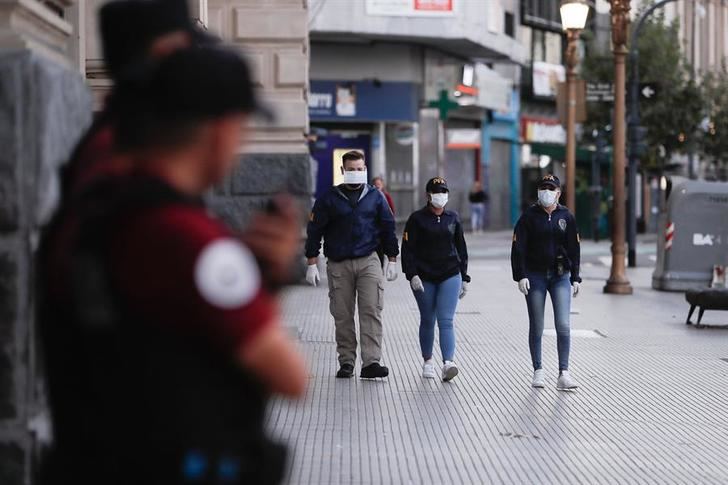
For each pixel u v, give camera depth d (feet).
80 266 18.33
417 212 83.66
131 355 18.30
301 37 144.15
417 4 272.51
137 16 20.56
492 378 84.28
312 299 134.31
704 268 159.84
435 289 83.66
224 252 18.31
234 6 143.84
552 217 80.84
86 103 33.45
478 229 330.34
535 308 81.15
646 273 195.93
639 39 348.38
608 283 156.35
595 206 302.86
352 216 82.17
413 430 65.10
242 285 18.35
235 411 18.89
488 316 124.57
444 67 301.63
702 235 159.43
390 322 116.88
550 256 80.64
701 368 90.58
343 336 82.94
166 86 18.95
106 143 20.07
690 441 63.67
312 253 83.56
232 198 141.08
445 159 326.03
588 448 61.36
